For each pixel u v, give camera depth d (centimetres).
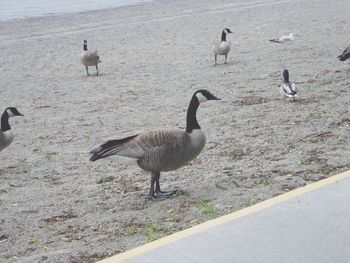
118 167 930
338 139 958
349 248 527
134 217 696
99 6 3922
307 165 834
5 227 695
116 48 2336
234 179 802
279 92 1360
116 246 607
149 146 715
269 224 584
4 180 904
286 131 1039
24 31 2952
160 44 2359
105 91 1585
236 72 1698
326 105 1209
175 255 531
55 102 1497
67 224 693
